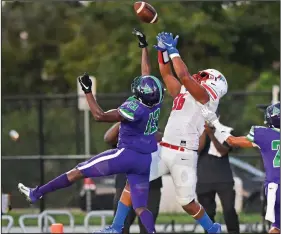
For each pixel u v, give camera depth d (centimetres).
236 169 4716
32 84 8188
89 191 4388
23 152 4516
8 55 8125
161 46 2606
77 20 7962
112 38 7188
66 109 4572
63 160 4481
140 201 2564
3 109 4528
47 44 8206
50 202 4559
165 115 4234
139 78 2544
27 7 8025
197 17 6606
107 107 4331
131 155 2523
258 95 4547
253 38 7100
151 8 2678
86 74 2502
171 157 2577
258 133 2602
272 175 2597
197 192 3123
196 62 6812
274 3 7062
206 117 2577
